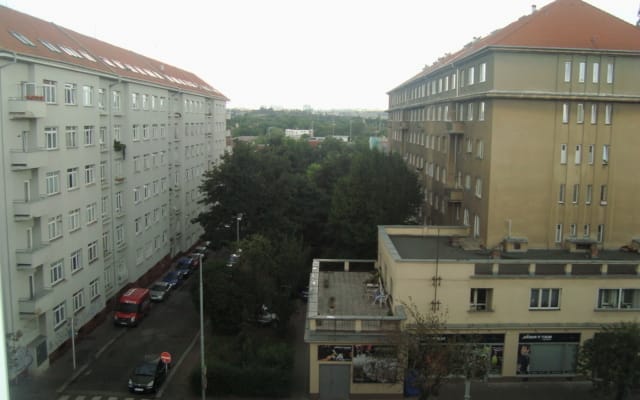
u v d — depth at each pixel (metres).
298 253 38.78
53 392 27.83
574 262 28.12
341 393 27.20
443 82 49.41
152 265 50.53
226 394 28.02
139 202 46.78
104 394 27.91
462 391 27.50
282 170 57.72
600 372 24.25
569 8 36.03
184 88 60.69
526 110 34.28
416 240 35.97
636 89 34.25
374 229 44.97
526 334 28.22
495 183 34.66
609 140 34.88
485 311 27.98
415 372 23.92
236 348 31.00
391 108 83.69
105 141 40.47
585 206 35.22
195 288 36.47
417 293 27.86
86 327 36.38
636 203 35.34
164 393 28.38
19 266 27.97
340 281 34.88
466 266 27.69
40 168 29.95
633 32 34.81
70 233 33.91
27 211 27.73
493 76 33.84
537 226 35.00
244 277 35.69
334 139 130.38
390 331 25.81
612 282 28.12
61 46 35.41
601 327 26.59
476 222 37.69
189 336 36.66
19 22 32.97
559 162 34.72
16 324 27.81
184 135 61.41
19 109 27.39
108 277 40.66
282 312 36.12
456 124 41.00
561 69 33.75
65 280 33.03
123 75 42.41
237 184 50.69
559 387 28.05
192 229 65.69
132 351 33.84
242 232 50.31
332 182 68.56
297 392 28.44
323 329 27.03
